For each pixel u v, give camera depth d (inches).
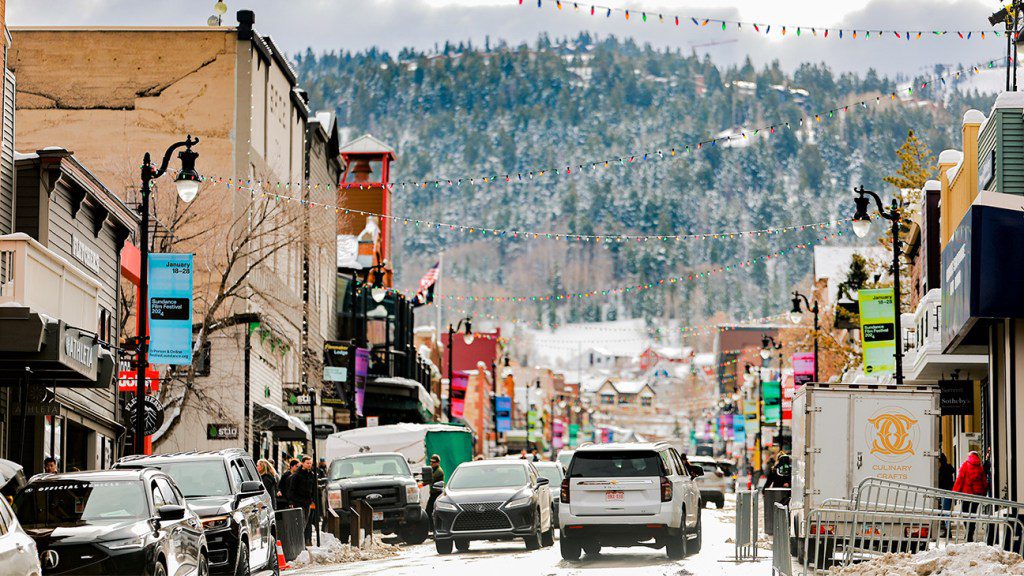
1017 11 2059.5
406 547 2359.7
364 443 2849.4
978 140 2156.7
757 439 6131.9
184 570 1199.6
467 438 3189.0
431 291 6304.1
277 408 3432.6
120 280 2704.2
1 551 812.0
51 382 1967.3
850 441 1551.4
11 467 1284.4
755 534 1808.6
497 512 2064.5
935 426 1550.2
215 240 3134.8
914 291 3535.9
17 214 2180.1
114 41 3449.8
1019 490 1827.0
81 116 3430.1
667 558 1847.9
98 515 1145.4
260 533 1507.1
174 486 1263.5
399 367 5039.4
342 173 4820.4
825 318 5118.1
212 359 3176.7
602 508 1797.5
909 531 1296.8
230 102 3412.9
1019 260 1605.6
